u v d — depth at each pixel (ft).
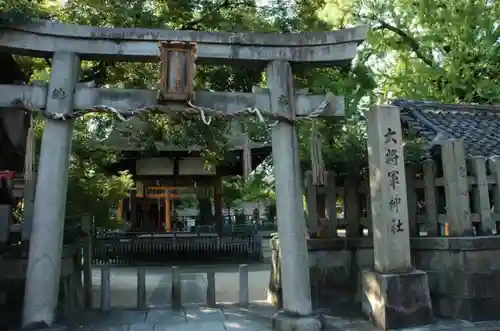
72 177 31.68
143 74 31.83
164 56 19.85
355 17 50.11
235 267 51.29
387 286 20.03
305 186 27.07
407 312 20.06
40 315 18.57
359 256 25.58
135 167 61.05
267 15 32.24
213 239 58.44
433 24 47.93
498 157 23.22
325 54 21.90
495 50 45.78
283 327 19.83
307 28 31.35
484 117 33.58
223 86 31.91
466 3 45.14
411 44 51.34
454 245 21.63
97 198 31.48
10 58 24.12
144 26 27.50
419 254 23.26
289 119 21.30
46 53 20.30
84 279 27.07
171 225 83.05
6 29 19.45
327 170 26.50
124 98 20.31
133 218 63.31
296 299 20.25
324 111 21.81
